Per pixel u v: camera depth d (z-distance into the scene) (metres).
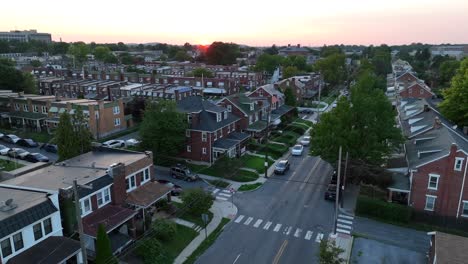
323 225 35.44
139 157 36.28
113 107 67.44
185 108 53.78
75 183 19.19
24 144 57.91
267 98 74.06
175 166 47.78
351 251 30.83
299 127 73.19
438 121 46.66
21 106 69.12
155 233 30.80
